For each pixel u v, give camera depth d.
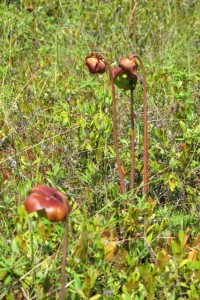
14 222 3.93
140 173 4.95
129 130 5.52
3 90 6.56
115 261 3.79
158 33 9.26
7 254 3.87
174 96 5.92
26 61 7.94
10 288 3.51
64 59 8.00
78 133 5.58
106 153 5.02
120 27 9.43
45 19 9.27
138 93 6.50
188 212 4.86
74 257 3.62
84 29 9.09
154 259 3.86
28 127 5.86
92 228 3.93
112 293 3.62
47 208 2.89
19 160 5.22
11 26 8.42
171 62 8.10
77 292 3.32
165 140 5.28
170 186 4.73
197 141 5.25
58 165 4.81
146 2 10.08
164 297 3.61
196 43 9.34
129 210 3.96
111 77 4.27
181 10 10.28
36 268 3.59
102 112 5.79
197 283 3.61
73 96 6.49
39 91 6.72
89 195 4.69
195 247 3.91
